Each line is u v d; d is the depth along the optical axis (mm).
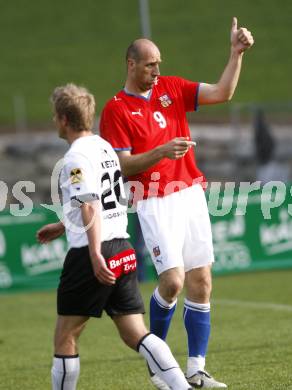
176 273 23047
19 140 96688
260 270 54594
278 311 37938
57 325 19500
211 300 42844
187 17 130000
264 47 123250
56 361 19328
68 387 19406
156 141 23594
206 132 96000
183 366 27219
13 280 50438
